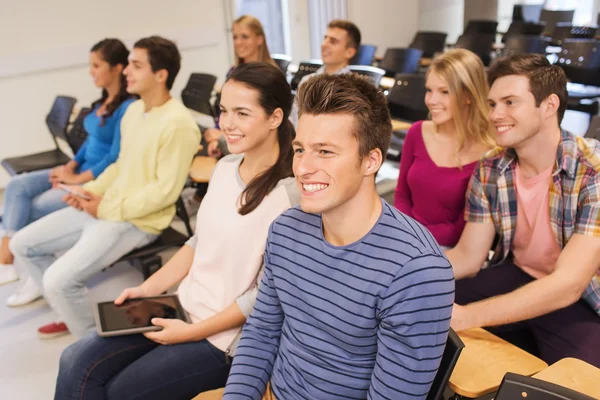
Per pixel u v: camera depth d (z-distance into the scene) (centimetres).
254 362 134
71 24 514
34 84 503
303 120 109
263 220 158
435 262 106
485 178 179
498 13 879
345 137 106
